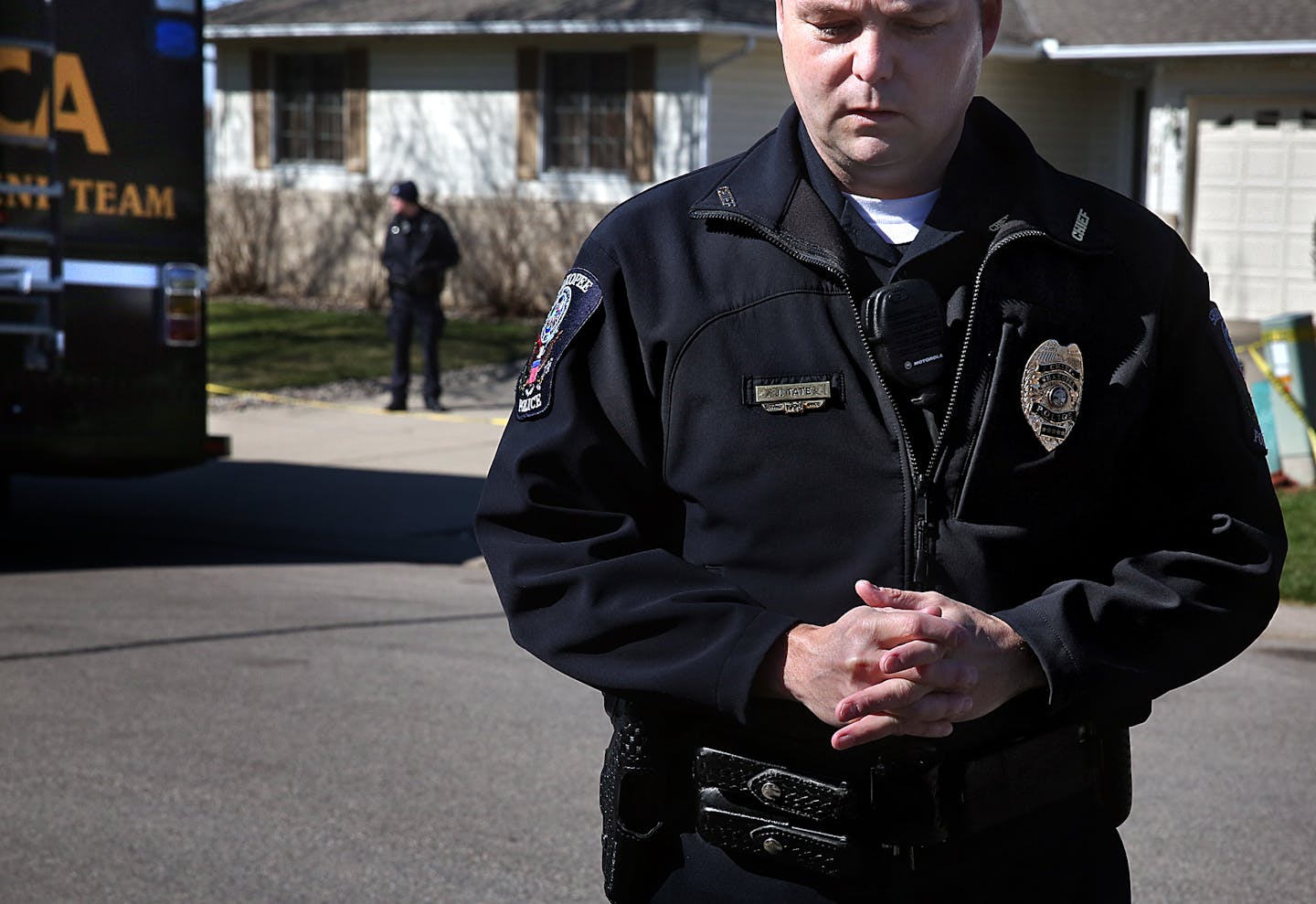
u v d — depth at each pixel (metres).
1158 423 1.88
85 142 7.54
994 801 1.81
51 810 4.49
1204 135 17.64
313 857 4.20
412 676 5.88
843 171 1.85
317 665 6.02
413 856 4.23
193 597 7.17
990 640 1.70
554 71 17.83
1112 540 1.91
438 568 7.96
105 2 7.57
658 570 1.79
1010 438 1.80
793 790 1.80
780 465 1.82
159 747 5.03
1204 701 5.67
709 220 1.89
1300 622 6.74
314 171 19.83
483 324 17.67
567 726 5.32
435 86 18.69
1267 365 9.38
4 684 5.69
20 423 7.53
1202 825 4.49
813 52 1.80
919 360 1.79
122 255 7.68
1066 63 18.52
